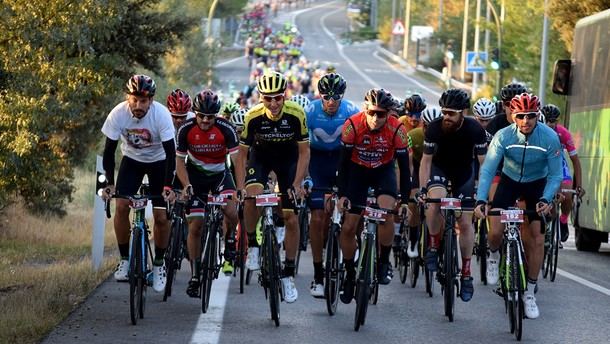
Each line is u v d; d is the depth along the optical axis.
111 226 36.78
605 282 23.61
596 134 29.84
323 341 15.91
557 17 52.56
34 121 22.23
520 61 73.81
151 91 17.97
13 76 22.39
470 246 18.88
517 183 18.36
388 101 17.25
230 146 19.16
